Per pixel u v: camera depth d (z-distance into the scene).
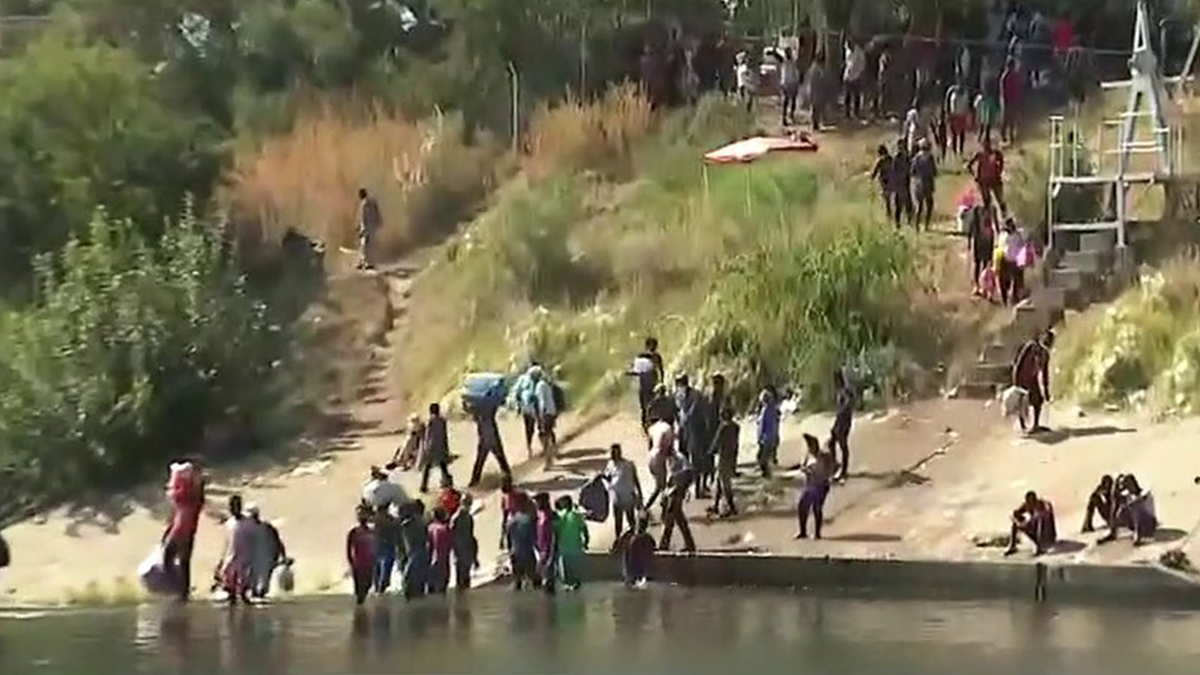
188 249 98.25
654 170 115.38
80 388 90.06
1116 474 74.75
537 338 96.12
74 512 86.75
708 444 78.56
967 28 126.06
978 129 111.44
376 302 107.25
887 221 98.56
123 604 71.88
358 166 121.62
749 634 60.47
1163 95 96.75
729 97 123.06
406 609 68.56
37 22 150.12
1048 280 90.56
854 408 84.44
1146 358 82.88
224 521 83.56
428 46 151.38
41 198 108.50
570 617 65.25
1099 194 95.12
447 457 83.31
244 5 150.00
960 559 69.56
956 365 86.38
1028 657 55.03
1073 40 122.88
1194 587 65.25
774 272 90.69
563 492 81.81
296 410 96.12
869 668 53.31
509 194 116.19
